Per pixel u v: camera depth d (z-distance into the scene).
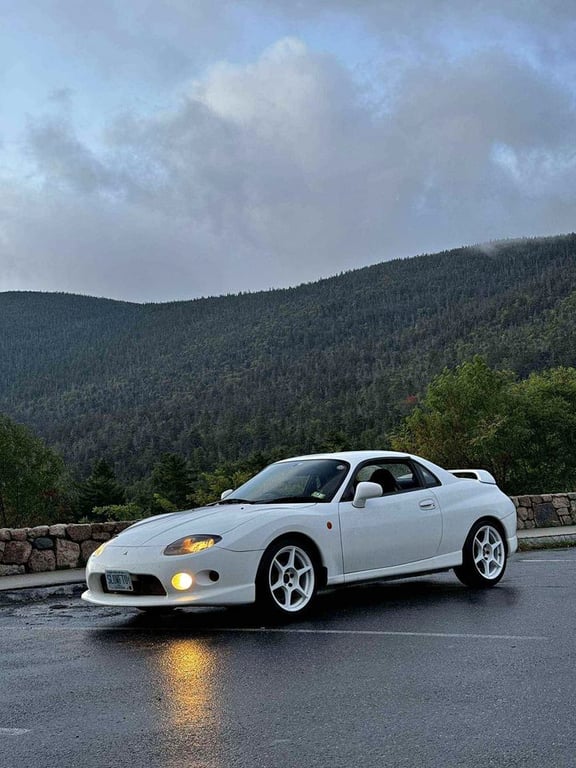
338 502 7.02
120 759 3.25
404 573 7.32
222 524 6.39
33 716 3.93
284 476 7.52
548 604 6.73
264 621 6.43
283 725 3.61
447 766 3.04
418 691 4.10
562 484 57.62
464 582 8.11
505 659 4.74
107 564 6.43
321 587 6.71
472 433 55.22
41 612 7.53
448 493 7.91
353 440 181.12
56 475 79.44
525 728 3.45
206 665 4.87
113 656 5.29
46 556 10.52
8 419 78.38
